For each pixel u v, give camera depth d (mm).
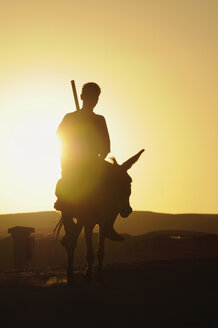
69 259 16438
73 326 11758
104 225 15891
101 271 16266
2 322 12148
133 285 16062
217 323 11781
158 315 12438
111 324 11828
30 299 14297
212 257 22500
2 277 18266
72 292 15117
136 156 15938
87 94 16438
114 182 15594
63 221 16359
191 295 14461
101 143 16359
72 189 15820
